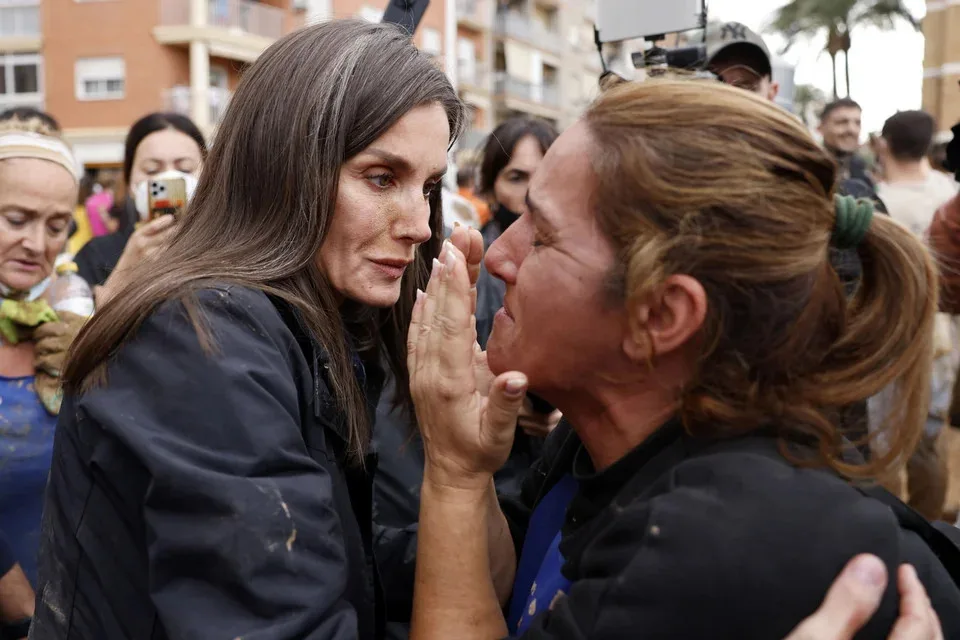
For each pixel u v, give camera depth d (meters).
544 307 0.96
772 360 0.90
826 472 0.88
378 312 1.42
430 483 1.06
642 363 0.94
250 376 0.96
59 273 2.17
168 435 0.93
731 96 0.91
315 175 1.11
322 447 1.08
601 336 0.94
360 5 24.02
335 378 1.12
